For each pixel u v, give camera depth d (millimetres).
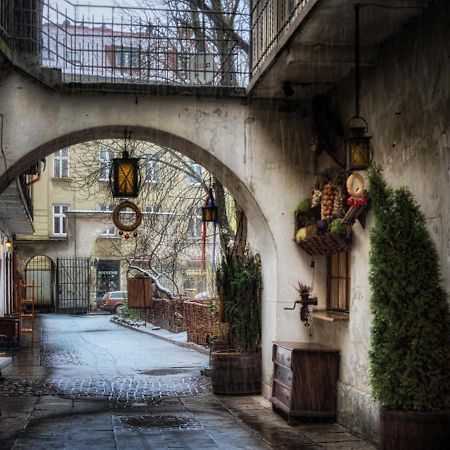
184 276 34156
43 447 8180
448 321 7055
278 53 8945
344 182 9680
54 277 45156
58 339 25750
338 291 10562
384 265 7305
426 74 7430
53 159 46531
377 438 8289
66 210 46594
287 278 11148
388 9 7426
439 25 7117
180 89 10945
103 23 11445
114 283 46000
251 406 11031
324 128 10500
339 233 9352
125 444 8352
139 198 22266
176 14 14562
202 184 16781
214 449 8141
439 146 7156
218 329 14484
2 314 25672
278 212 11227
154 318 31375
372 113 8977
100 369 16422
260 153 11227
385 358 7219
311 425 9516
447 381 7059
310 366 9633
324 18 7723
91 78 11211
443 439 6922
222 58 13328
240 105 11195
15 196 18328
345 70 9453
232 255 12766
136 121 10938
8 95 10594
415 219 7340
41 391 12656
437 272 7180
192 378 14734
